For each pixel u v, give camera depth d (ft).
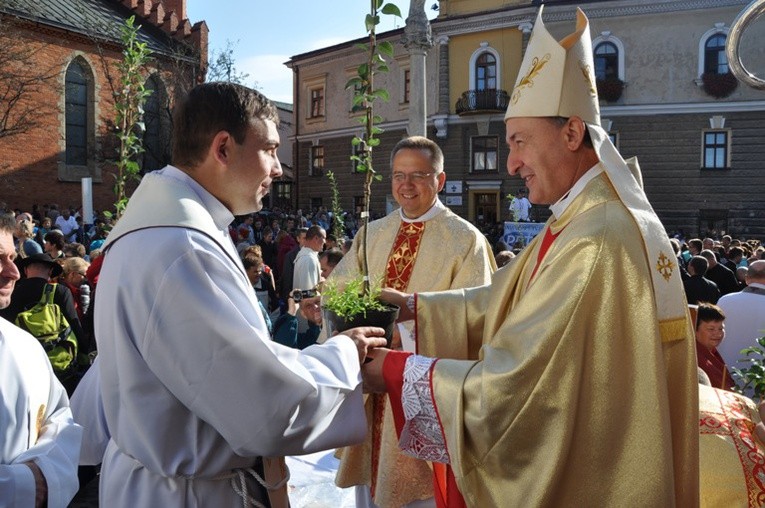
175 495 5.07
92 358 15.75
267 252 41.45
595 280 5.50
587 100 6.23
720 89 77.15
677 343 5.74
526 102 6.29
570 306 5.46
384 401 9.14
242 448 4.84
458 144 87.10
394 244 10.00
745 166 77.71
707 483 7.36
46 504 6.00
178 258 4.87
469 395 5.72
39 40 79.15
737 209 78.18
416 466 8.91
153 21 94.43
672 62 79.36
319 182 105.40
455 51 86.38
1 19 69.51
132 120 13.53
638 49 80.23
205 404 4.80
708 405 8.07
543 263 5.95
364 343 6.17
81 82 84.79
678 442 5.76
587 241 5.60
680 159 79.82
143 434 4.93
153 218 5.08
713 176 78.89
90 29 81.87
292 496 12.68
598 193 5.99
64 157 83.25
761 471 7.38
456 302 7.96
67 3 85.92
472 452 5.74
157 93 78.84
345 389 5.46
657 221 5.89
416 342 7.91
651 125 80.69
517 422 5.50
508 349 5.75
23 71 75.31
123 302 4.94
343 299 6.79
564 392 5.41
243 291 5.12
